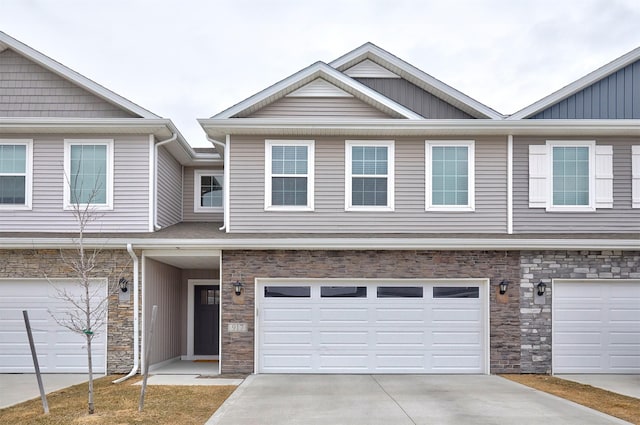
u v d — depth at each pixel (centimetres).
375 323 1351
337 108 1484
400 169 1427
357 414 908
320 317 1350
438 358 1347
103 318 1325
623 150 1441
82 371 1327
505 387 1156
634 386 1191
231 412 921
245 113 1473
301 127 1393
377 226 1416
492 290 1345
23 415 899
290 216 1412
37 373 920
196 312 1725
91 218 1401
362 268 1350
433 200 1423
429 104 1574
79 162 1417
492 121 1395
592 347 1345
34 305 1339
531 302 1345
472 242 1320
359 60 1586
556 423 854
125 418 878
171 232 1412
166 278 1551
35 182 1405
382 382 1218
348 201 1416
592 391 1132
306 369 1339
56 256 1336
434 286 1359
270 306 1349
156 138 1466
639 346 1348
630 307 1358
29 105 1459
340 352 1345
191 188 1795
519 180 1428
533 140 1437
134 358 1319
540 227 1420
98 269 1334
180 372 1374
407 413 916
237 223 1409
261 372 1337
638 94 1489
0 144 1411
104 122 1382
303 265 1346
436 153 1435
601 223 1422
